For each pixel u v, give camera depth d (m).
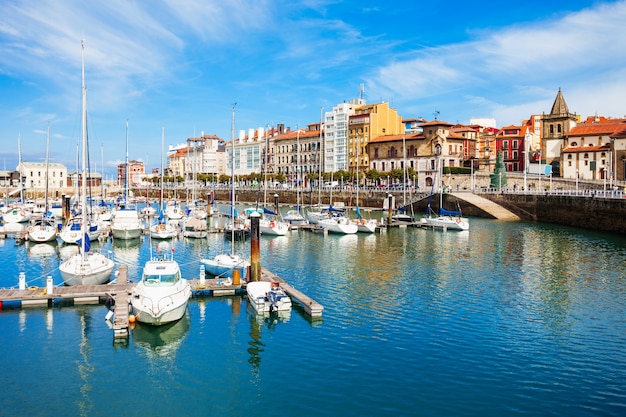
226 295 39.81
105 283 42.47
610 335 31.81
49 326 33.12
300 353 29.23
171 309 32.91
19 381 25.98
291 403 23.81
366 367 27.36
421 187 138.88
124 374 26.83
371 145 168.50
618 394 24.33
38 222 87.88
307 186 168.75
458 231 81.56
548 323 34.06
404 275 48.31
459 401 23.77
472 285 44.25
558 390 24.73
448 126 152.75
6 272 50.50
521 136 157.25
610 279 46.16
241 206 149.50
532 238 72.81
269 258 57.56
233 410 23.34
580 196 86.88
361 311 36.62
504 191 108.31
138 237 71.88
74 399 24.30
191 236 73.44
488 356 28.61
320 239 73.44
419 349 29.64
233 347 30.19
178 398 24.41
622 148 121.06
